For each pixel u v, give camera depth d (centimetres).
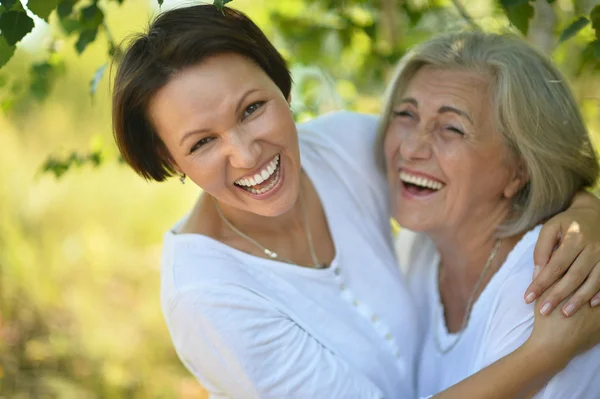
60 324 435
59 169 297
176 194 545
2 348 414
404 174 206
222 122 165
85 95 546
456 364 205
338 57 365
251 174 172
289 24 333
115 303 453
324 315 195
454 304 220
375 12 316
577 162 195
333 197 211
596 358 178
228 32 164
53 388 388
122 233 520
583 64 262
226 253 191
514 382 169
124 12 484
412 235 236
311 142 218
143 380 396
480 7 331
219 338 178
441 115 194
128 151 179
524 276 186
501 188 200
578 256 171
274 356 180
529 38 293
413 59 204
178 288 183
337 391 179
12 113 514
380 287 209
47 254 475
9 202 500
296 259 203
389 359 203
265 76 173
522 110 188
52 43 276
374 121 234
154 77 164
